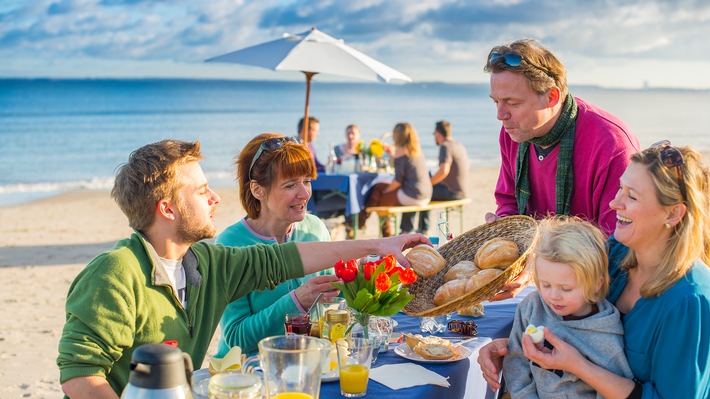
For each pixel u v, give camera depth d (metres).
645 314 2.30
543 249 2.35
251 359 2.34
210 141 37.56
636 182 2.26
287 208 3.23
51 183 20.81
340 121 56.56
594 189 3.33
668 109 99.81
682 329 2.20
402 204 9.36
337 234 9.80
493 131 49.19
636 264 2.40
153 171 2.35
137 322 2.33
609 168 3.24
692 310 2.19
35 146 33.94
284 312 2.88
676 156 2.23
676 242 2.25
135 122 51.09
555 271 2.30
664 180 2.22
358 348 2.29
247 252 2.77
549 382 2.39
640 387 2.25
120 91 120.19
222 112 67.94
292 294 2.90
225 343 3.10
